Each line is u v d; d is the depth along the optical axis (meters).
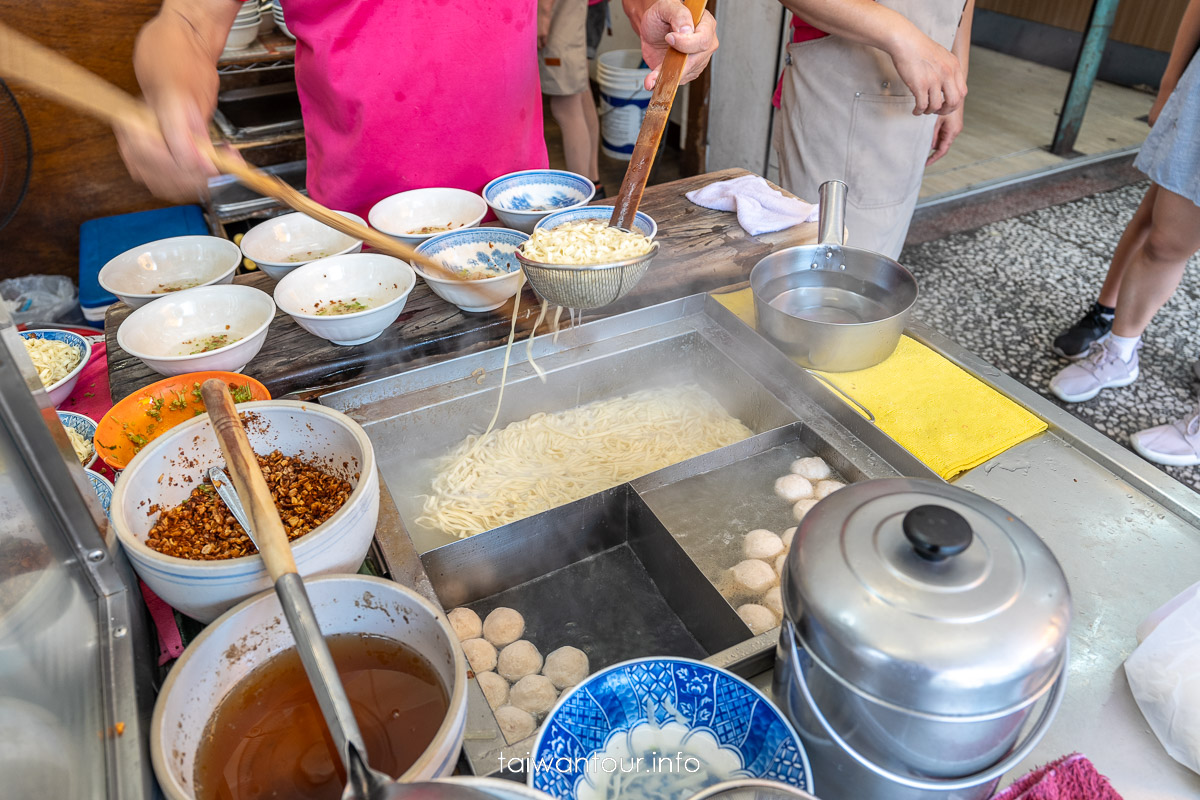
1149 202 2.97
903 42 2.04
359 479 1.00
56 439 0.81
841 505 0.79
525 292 1.72
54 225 3.51
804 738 0.86
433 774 0.69
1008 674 0.65
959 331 3.66
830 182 1.67
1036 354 3.50
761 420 1.62
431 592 1.08
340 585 0.87
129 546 0.87
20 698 0.65
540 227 1.67
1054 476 1.29
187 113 1.17
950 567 0.70
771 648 0.99
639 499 1.39
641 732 0.90
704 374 1.78
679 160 5.26
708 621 1.28
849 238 2.68
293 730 0.83
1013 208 4.79
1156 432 2.94
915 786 0.76
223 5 1.56
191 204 3.28
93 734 0.76
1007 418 1.41
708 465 1.47
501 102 2.07
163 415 1.30
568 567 1.45
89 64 3.21
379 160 2.01
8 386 0.74
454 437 1.64
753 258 1.83
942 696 0.66
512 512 1.55
